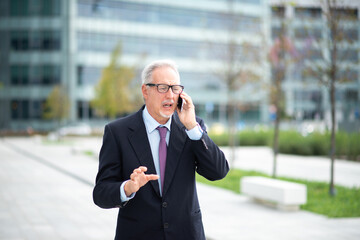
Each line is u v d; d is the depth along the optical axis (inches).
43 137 1510.8
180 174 90.4
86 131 1512.1
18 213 273.1
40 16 1769.2
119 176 92.0
